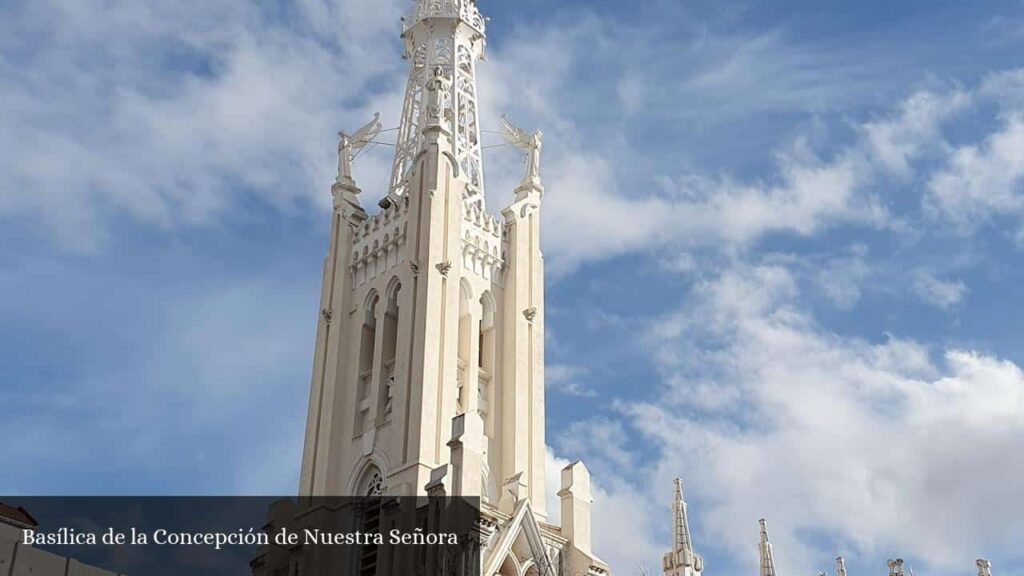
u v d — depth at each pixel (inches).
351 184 3430.1
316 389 3100.4
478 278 3149.6
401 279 3046.3
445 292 2979.8
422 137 3292.3
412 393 2819.9
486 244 3221.0
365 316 3147.1
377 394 2957.7
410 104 3523.6
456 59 3523.6
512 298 3181.6
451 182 3159.5
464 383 2977.4
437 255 3016.7
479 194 3346.5
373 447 2883.9
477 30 3627.0
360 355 3085.6
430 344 2871.6
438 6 3636.8
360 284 3211.1
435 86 3294.8
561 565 2743.6
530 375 3093.0
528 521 2687.0
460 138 3422.7
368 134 3523.6
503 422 3014.3
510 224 3309.5
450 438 2684.5
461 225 3152.1
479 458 2623.0
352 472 2893.7
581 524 2827.3
